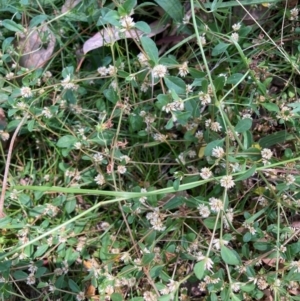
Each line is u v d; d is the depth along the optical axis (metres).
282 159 0.29
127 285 0.30
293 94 0.31
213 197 0.29
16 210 0.34
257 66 0.31
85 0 0.33
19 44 0.34
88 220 0.33
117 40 0.34
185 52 0.35
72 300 0.31
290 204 0.30
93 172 0.33
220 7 0.32
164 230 0.30
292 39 0.33
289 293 0.30
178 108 0.27
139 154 0.34
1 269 0.29
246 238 0.29
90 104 0.35
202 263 0.25
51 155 0.36
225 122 0.26
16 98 0.32
